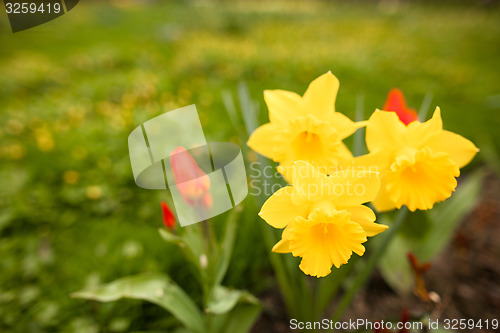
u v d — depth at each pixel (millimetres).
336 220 247
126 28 2533
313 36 2391
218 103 1124
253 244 533
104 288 352
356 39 2283
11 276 532
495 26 2488
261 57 1538
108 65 1615
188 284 489
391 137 272
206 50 1635
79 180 750
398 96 309
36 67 1452
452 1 4051
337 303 489
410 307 478
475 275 521
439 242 482
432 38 2316
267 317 475
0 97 1249
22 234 633
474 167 799
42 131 937
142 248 542
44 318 450
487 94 1240
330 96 280
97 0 3186
